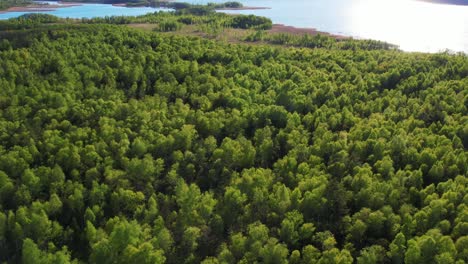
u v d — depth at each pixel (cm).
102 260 7581
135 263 7475
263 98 13500
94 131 11125
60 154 10050
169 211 9156
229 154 10450
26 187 9144
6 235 8306
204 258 8306
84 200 9175
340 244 8362
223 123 12062
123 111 12244
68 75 14225
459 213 8212
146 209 8988
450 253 7275
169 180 9812
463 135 11056
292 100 13225
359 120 12225
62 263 7369
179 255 8238
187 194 8981
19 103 12712
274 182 9662
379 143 10300
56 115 11856
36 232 8150
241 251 7900
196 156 10594
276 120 12300
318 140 10912
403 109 12506
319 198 8738
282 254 7506
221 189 9825
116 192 9206
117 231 7681
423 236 7581
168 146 10794
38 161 10300
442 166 9581
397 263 7575
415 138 10881
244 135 12050
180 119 11788
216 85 14262
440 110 12288
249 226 8294
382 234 8325
